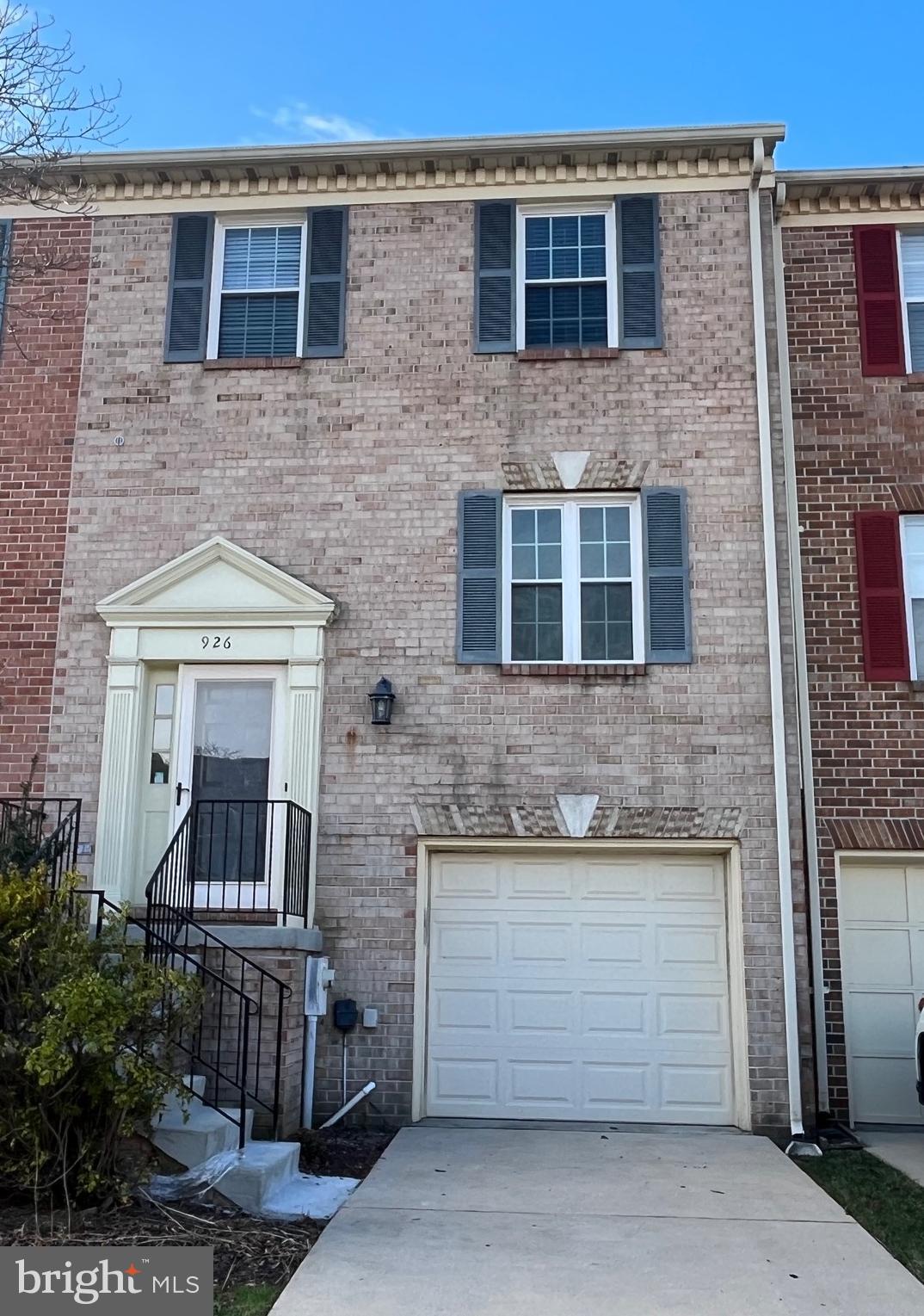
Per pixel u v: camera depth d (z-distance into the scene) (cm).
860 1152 877
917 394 1088
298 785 994
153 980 668
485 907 998
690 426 1049
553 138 1079
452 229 1107
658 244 1089
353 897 981
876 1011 1003
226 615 1030
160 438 1082
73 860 969
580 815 982
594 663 1011
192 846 918
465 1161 804
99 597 1053
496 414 1065
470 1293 552
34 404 1098
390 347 1085
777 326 1089
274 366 1085
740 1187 743
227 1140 744
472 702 1009
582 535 1056
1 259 1001
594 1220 666
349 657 1025
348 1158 820
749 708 993
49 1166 656
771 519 1016
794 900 959
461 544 1040
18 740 1029
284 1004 848
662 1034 969
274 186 1125
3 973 669
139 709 1027
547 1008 980
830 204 1131
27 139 897
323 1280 565
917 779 1009
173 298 1111
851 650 1036
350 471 1062
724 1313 535
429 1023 980
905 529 1074
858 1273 587
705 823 973
